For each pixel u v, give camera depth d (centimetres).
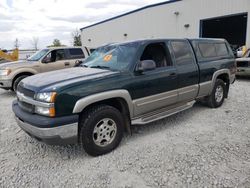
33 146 420
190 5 1964
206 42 590
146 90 426
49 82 363
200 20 1900
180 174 320
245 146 398
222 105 649
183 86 498
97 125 372
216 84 604
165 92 460
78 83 352
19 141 443
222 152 378
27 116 352
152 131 472
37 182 314
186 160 355
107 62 452
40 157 380
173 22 2153
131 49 439
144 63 409
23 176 328
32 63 902
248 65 1030
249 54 1098
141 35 2583
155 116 454
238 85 963
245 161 349
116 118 392
